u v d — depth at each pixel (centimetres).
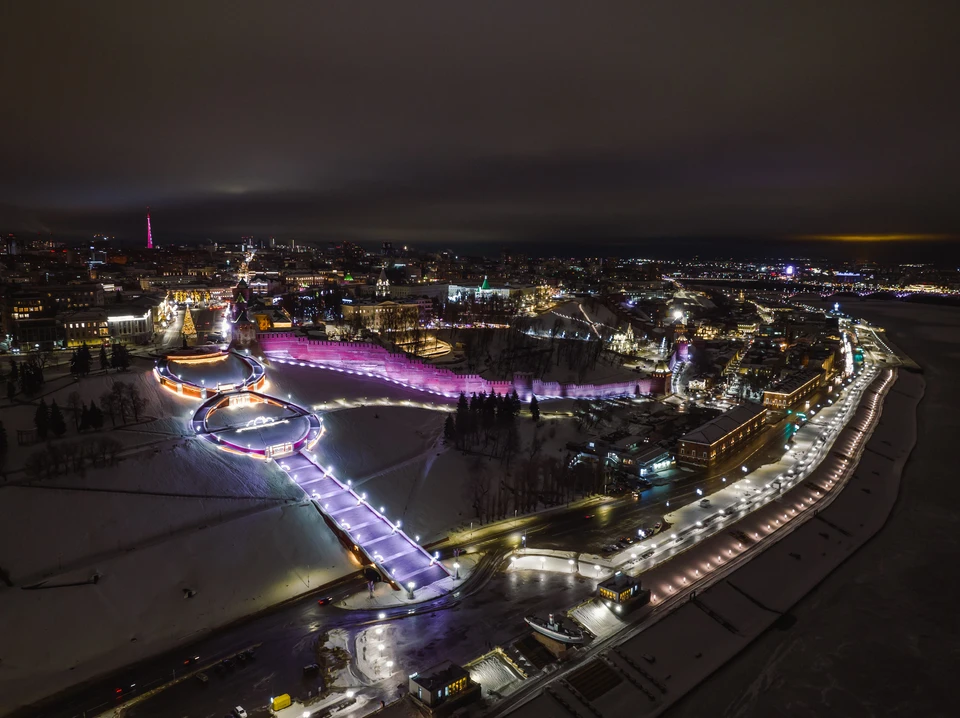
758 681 12019
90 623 12644
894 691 12025
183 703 10775
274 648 12275
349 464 19888
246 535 15512
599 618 12925
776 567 15525
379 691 10912
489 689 10988
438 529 17175
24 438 17275
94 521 15038
